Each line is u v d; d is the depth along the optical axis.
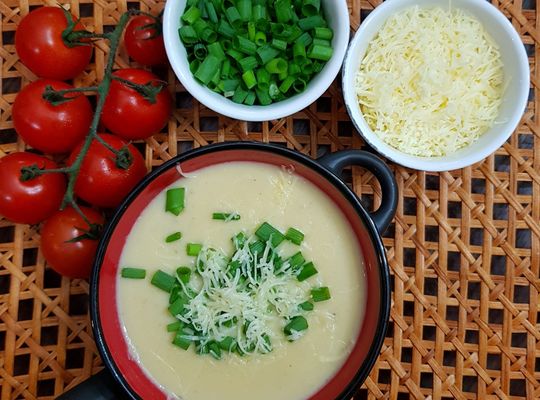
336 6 0.36
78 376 0.38
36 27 0.36
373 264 0.34
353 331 0.35
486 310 0.39
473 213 0.39
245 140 0.36
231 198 0.35
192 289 0.34
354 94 0.37
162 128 0.38
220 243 0.34
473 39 0.38
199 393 0.34
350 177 0.39
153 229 0.35
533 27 0.40
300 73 0.36
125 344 0.34
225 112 0.35
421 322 0.39
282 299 0.33
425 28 0.38
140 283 0.34
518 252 0.39
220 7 0.37
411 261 0.39
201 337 0.33
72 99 0.35
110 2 0.39
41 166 0.36
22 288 0.38
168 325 0.34
